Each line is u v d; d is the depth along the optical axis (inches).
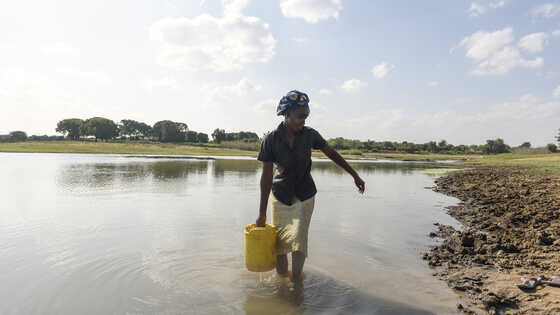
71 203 277.7
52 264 137.5
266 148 124.3
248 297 111.3
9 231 187.9
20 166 730.2
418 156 3016.7
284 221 126.2
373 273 134.1
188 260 144.3
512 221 231.6
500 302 108.2
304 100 117.5
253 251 123.4
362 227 210.8
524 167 1008.9
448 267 142.8
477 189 435.2
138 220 218.1
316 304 107.2
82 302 105.4
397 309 104.9
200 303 106.4
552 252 156.6
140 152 2171.5
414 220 235.5
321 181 529.3
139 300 107.6
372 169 926.4
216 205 275.3
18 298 107.1
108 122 4618.6
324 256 152.8
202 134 4958.2
